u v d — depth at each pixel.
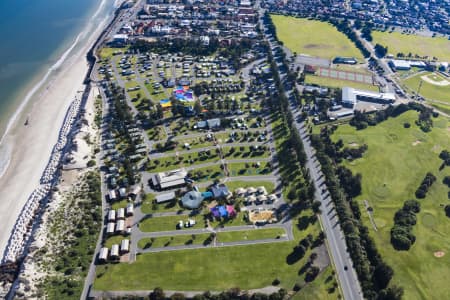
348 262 157.38
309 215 177.50
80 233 162.38
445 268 157.75
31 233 165.62
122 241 158.38
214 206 178.62
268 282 147.00
